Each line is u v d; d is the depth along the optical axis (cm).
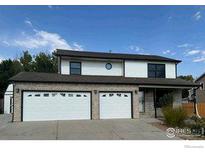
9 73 3691
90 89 1839
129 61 2239
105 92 1869
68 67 2112
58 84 1778
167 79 2238
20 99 1691
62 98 1778
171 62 2333
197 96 3456
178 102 2167
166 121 1490
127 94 1914
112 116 1862
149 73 2267
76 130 1296
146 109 2083
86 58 2138
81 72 2142
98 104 1842
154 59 2284
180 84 2044
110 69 2222
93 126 1428
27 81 1706
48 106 1744
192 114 1997
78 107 1805
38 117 1716
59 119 1756
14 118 1666
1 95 3400
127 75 2217
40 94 1734
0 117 2138
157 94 2141
